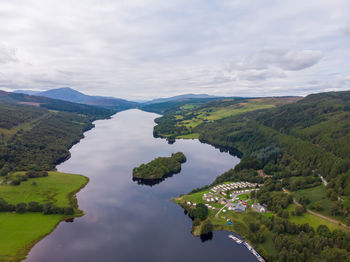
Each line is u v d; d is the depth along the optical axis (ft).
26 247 383.24
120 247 391.65
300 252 341.00
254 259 364.99
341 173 531.91
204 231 424.87
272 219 419.95
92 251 381.40
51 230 433.07
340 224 384.27
